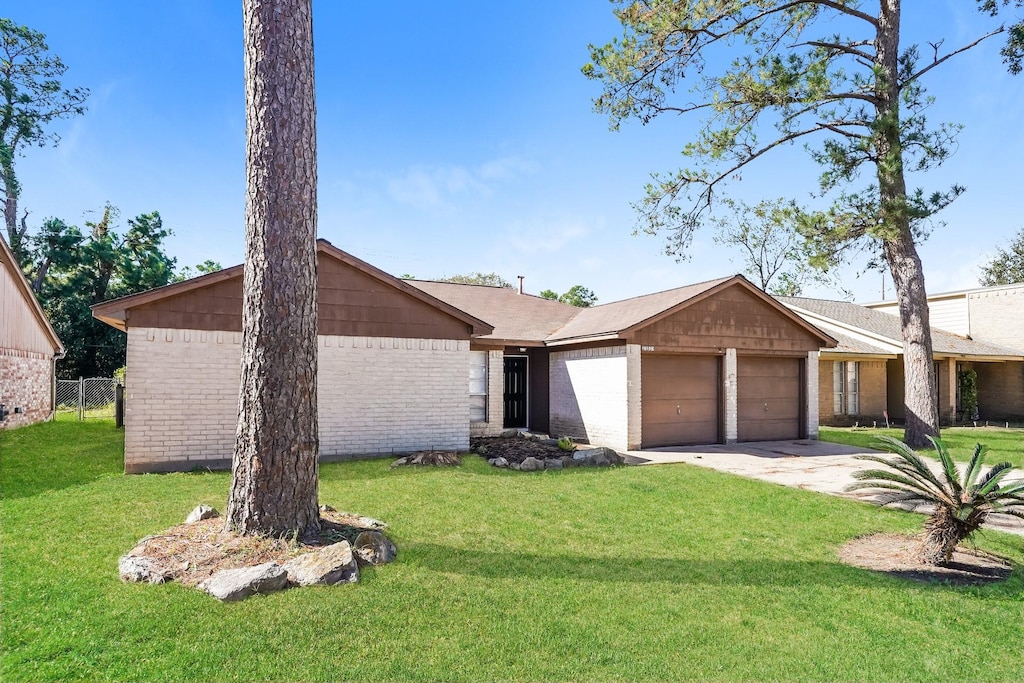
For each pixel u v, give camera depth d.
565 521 6.60
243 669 3.19
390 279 11.37
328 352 10.93
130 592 4.12
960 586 4.98
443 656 3.42
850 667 3.52
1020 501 5.33
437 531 5.96
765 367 15.00
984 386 25.38
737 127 14.53
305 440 5.24
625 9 13.44
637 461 11.49
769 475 9.92
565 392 15.21
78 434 15.04
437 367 11.83
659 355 13.77
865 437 15.89
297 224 5.25
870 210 13.23
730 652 3.64
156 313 9.77
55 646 3.35
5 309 15.81
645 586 4.65
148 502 7.01
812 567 5.32
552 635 3.73
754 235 36.31
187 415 9.89
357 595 4.18
